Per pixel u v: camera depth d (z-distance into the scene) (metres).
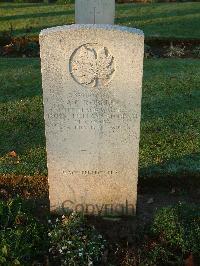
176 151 2.54
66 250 1.85
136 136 1.92
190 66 3.85
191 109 3.06
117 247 1.92
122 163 1.99
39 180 2.32
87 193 2.08
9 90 3.34
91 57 1.76
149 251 1.87
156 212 2.08
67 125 1.91
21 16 5.27
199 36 4.63
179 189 2.31
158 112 3.01
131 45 1.73
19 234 1.80
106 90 1.83
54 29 1.73
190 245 1.86
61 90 1.83
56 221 2.00
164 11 5.57
